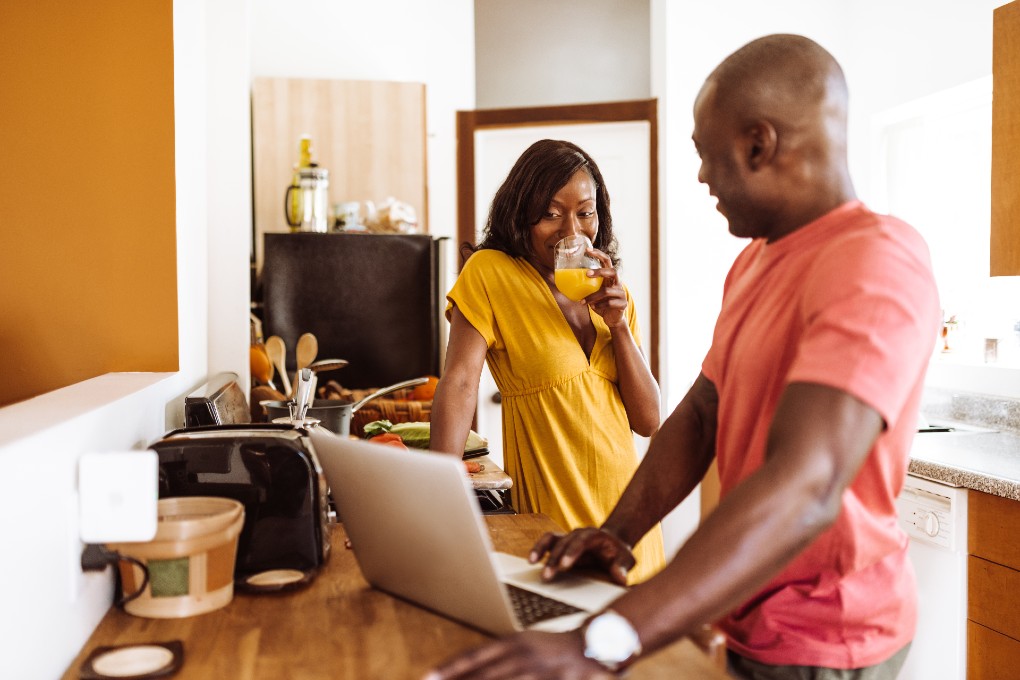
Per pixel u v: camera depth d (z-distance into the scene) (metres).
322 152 3.75
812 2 3.75
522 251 1.71
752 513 0.72
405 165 3.82
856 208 0.91
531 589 1.03
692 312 3.73
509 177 1.72
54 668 0.92
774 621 0.94
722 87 0.92
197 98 2.40
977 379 2.97
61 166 1.84
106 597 1.09
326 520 1.24
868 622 0.93
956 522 2.19
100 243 1.86
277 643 0.93
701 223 3.74
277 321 3.32
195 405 1.61
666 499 1.16
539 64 4.07
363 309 3.38
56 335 1.86
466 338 1.67
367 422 2.82
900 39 3.38
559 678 0.71
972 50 2.98
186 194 2.07
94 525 0.99
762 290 0.96
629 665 0.71
